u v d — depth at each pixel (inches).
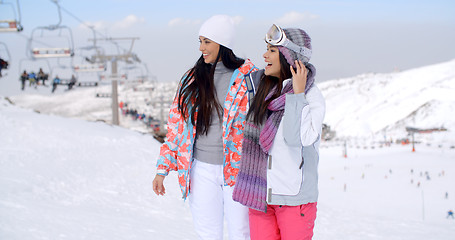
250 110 90.5
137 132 721.0
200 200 98.3
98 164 449.1
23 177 334.3
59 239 165.6
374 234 300.4
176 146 101.1
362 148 5753.0
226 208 97.4
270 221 91.7
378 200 1991.9
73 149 509.7
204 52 96.3
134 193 355.3
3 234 158.4
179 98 98.1
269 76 90.4
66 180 356.5
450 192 2178.9
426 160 3809.1
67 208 255.6
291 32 86.7
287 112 82.3
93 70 1054.4
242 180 89.8
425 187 2393.0
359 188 2452.0
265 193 88.4
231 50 97.3
